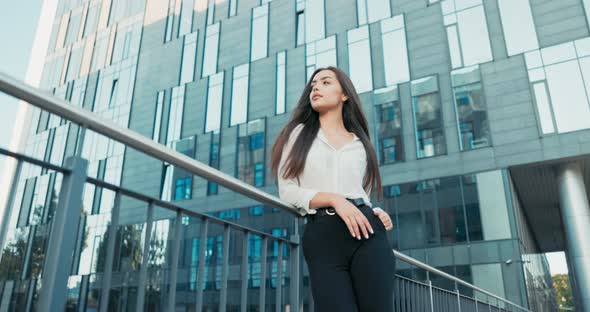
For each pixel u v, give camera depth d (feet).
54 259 3.57
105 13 90.43
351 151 5.63
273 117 60.49
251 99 63.62
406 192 47.39
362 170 5.67
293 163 5.38
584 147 40.96
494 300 39.50
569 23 44.98
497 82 46.88
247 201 57.00
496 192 43.11
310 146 5.50
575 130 41.78
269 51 64.69
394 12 55.77
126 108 76.69
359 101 6.31
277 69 62.80
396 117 50.98
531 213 67.05
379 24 56.34
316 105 5.92
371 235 4.86
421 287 11.63
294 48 62.34
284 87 61.16
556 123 42.83
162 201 4.95
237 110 64.28
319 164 5.37
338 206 4.71
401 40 53.93
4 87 3.21
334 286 4.62
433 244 44.09
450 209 44.60
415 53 52.54
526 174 47.14
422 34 52.90
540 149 42.75
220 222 5.84
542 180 49.70
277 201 6.38
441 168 46.57
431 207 45.57
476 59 48.80
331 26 60.13
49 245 3.63
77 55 90.74
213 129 65.46
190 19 75.97
